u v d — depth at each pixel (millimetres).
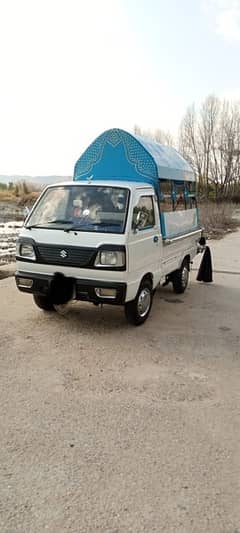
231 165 47406
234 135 47469
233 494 2818
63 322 6242
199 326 6355
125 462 3119
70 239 5578
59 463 3090
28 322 6203
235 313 7137
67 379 4438
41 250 5691
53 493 2783
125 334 5848
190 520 2586
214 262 12539
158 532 2490
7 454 3178
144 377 4547
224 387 4391
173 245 7438
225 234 21469
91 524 2533
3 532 2453
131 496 2771
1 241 17422
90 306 7078
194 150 48469
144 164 6734
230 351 5383
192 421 3709
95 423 3631
